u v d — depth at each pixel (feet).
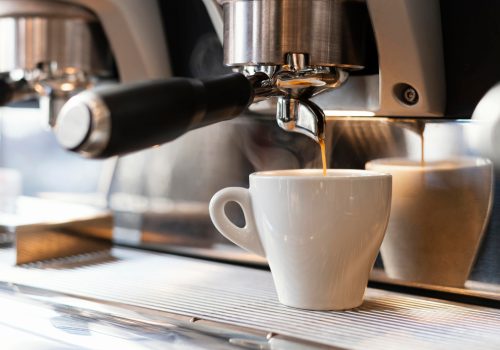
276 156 1.93
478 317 1.55
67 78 2.02
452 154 1.70
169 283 1.74
